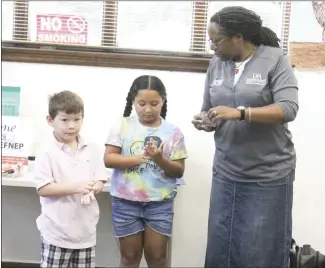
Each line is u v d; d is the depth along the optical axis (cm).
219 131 179
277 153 172
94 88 242
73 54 239
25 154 230
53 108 181
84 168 185
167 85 239
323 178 238
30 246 257
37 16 241
